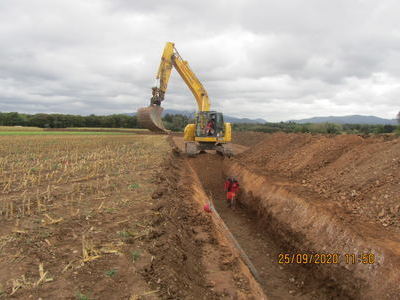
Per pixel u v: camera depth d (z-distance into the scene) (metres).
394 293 6.11
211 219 10.12
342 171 13.10
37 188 11.23
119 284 5.08
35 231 7.10
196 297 5.57
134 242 6.70
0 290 4.71
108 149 25.12
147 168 15.83
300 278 8.84
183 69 27.80
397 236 7.66
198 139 23.55
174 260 6.24
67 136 43.84
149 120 37.28
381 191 9.90
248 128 57.59
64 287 4.88
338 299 7.38
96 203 9.52
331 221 8.96
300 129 34.72
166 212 8.76
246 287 6.64
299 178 14.82
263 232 12.30
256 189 14.88
